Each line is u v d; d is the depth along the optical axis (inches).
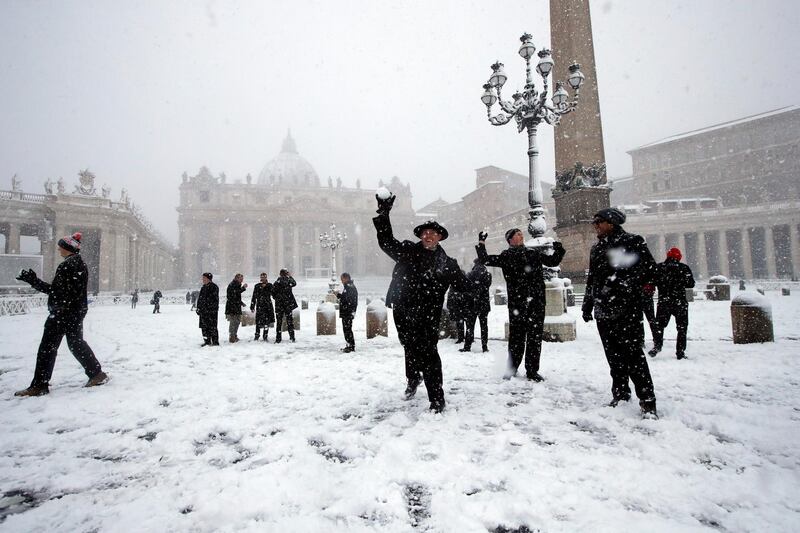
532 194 354.0
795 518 78.7
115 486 104.0
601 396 167.9
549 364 233.0
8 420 159.3
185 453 124.0
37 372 200.8
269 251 3740.2
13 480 107.8
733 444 114.7
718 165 2588.6
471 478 100.0
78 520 86.9
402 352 306.8
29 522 86.5
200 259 4028.1
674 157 2785.4
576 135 758.5
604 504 86.7
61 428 149.6
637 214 2247.8
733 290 1483.8
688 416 136.7
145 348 368.2
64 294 207.5
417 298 151.3
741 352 250.4
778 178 2364.7
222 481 103.7
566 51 749.3
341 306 317.4
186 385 212.5
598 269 154.3
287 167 4741.6
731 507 84.6
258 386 205.2
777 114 2379.4
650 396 138.3
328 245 1328.7
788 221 1961.1
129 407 174.1
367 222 3996.1
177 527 83.7
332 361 273.9
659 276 144.7
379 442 124.6
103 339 450.0
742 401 155.1
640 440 118.8
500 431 130.2
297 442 127.2
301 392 190.5
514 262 198.5
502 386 187.5
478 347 312.8
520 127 376.2
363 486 97.1
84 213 2134.6
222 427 144.9
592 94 760.3
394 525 82.3
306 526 81.9
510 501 88.5
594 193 764.6
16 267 1578.5
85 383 225.5
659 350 249.3
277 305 386.0
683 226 2144.4
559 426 134.6
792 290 1379.2
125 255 2321.6
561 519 82.3
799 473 96.9
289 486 98.4
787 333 328.8
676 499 87.7
